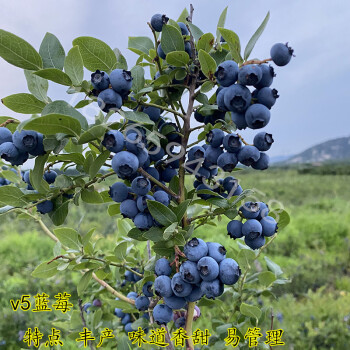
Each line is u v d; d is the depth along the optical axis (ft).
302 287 25.70
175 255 5.34
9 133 5.21
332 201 61.98
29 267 26.53
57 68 5.18
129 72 4.88
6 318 17.98
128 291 10.41
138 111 5.61
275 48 4.79
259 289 8.57
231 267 4.95
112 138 4.70
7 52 4.86
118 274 9.62
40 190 5.77
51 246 35.37
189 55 6.45
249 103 4.85
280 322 17.84
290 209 56.75
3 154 4.97
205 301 8.26
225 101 4.87
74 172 6.22
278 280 8.50
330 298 23.03
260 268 17.02
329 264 31.32
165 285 5.22
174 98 6.42
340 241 38.40
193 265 5.02
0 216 7.44
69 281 22.50
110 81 4.84
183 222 5.93
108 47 5.43
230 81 4.96
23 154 5.17
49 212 6.10
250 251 8.14
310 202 63.36
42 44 5.19
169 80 6.19
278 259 31.45
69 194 6.17
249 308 7.41
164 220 5.25
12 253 32.55
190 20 6.63
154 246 5.41
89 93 5.15
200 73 6.16
